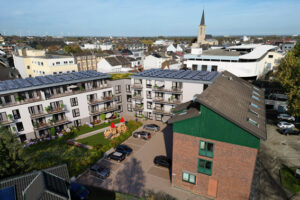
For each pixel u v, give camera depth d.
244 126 19.98
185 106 30.22
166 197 24.73
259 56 67.62
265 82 67.50
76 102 44.28
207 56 75.31
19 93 37.53
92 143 38.94
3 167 19.81
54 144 38.53
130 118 52.19
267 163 30.77
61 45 180.50
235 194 22.67
